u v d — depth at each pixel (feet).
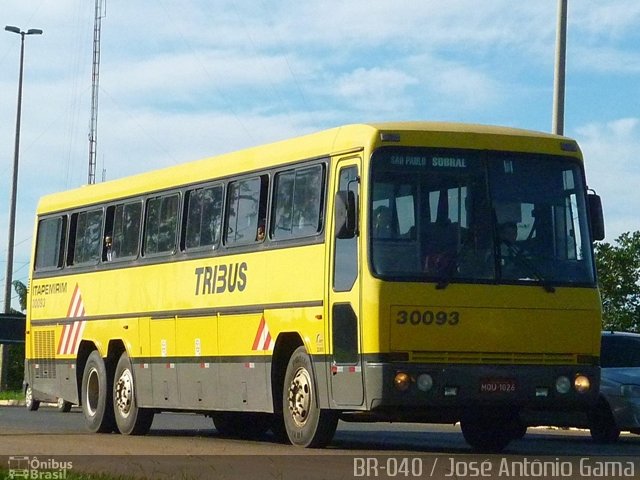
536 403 59.11
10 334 162.61
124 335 80.38
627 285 117.29
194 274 73.36
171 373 75.20
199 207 73.92
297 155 65.10
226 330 69.77
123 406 80.07
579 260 60.70
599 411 77.82
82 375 85.76
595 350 60.49
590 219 61.46
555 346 59.62
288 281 64.49
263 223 67.51
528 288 59.31
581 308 60.08
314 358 62.03
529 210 60.39
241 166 70.18
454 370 57.82
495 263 59.21
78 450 63.98
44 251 92.63
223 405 70.08
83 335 85.25
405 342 57.62
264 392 66.28
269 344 65.77
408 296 57.82
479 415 62.54
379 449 64.39
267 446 67.26
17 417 105.91
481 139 60.39
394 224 58.70
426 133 59.88
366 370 57.82
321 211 62.39
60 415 110.63
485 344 58.54
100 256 84.38
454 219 59.31
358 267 58.85
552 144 61.57
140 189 80.53
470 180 59.88
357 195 59.47
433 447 68.49
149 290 77.92
